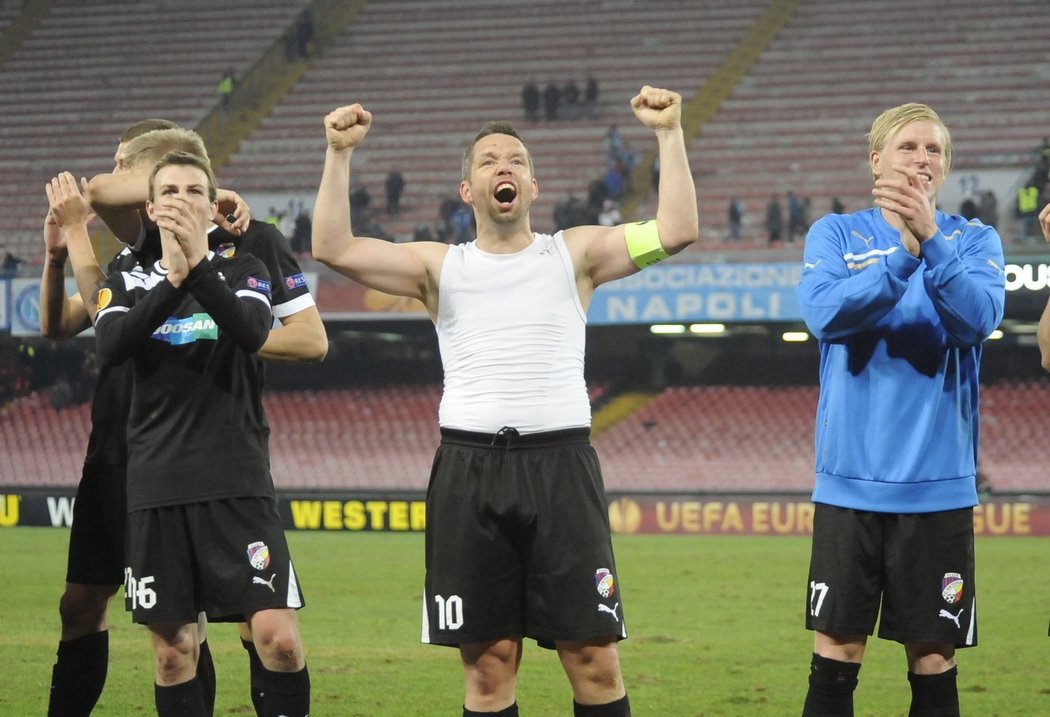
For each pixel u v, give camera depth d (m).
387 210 23.03
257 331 3.42
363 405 22.14
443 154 24.66
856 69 25.30
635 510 16.67
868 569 3.46
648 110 3.40
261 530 3.48
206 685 4.05
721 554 13.41
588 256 3.47
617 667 3.38
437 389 22.42
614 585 3.33
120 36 28.77
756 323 20.06
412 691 5.79
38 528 16.59
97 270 3.75
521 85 26.28
